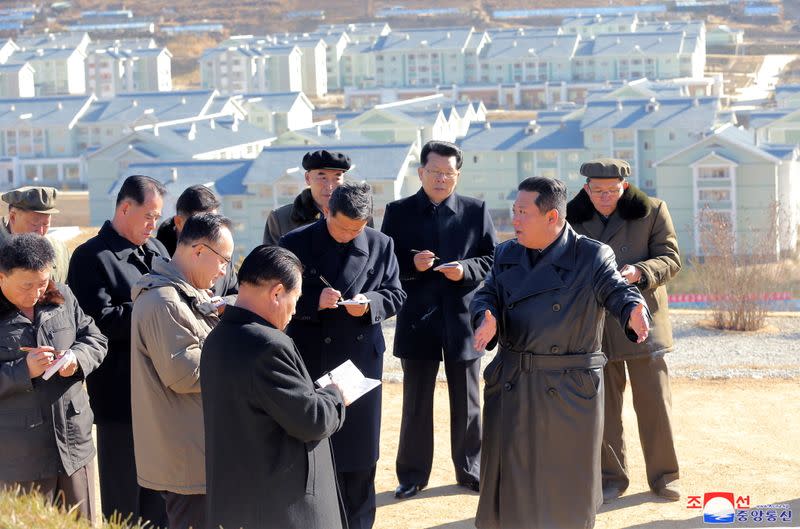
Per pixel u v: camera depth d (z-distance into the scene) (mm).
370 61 106938
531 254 5234
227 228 4969
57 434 5039
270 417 4121
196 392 4895
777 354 11852
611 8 147500
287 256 4211
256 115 80438
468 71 103188
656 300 6594
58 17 156875
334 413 4246
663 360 6699
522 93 98625
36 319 5047
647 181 59938
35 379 4977
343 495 6059
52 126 74250
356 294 5977
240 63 105875
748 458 7707
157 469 4934
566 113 65938
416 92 102688
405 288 6875
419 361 6922
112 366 5723
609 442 6812
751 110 71938
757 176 51188
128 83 110000
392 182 48125
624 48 97688
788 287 15922
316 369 5941
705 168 51625
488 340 4996
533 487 5145
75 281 5652
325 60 112312
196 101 75750
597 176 6355
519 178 61156
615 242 6520
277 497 4145
